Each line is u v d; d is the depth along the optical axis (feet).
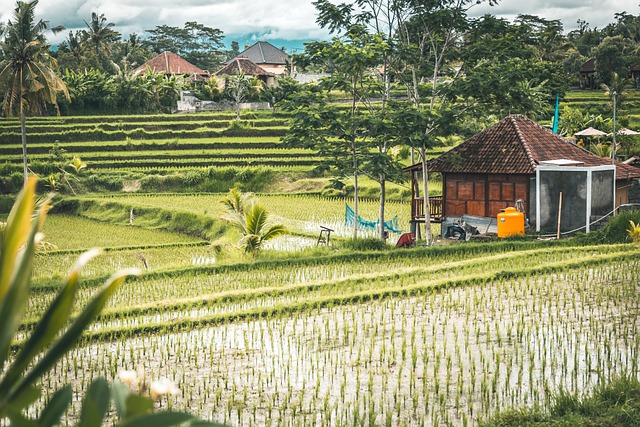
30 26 146.51
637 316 54.13
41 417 9.87
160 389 10.98
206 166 192.54
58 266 95.04
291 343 50.60
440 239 100.01
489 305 59.11
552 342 48.52
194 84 287.28
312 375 44.01
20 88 147.43
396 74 109.19
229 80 268.41
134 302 65.05
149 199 163.22
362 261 81.76
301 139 103.40
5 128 214.28
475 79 96.12
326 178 175.83
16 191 178.70
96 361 47.34
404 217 131.23
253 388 42.11
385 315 57.57
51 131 216.95
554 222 95.66
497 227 97.30
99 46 317.22
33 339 9.27
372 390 41.09
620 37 277.23
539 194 95.71
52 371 45.21
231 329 54.95
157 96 252.62
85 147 207.62
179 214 133.90
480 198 100.22
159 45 451.94
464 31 103.40
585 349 45.91
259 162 191.83
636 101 244.42
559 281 66.44
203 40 485.97
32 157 196.65
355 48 97.30
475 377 42.63
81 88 241.35
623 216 86.43
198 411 38.78
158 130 225.56
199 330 54.90
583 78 283.18
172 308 60.90
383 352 46.85
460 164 100.01
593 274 66.49
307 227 122.01
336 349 48.93
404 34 106.52
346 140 100.68
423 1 100.78
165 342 51.83
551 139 103.04
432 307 58.75
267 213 89.15
